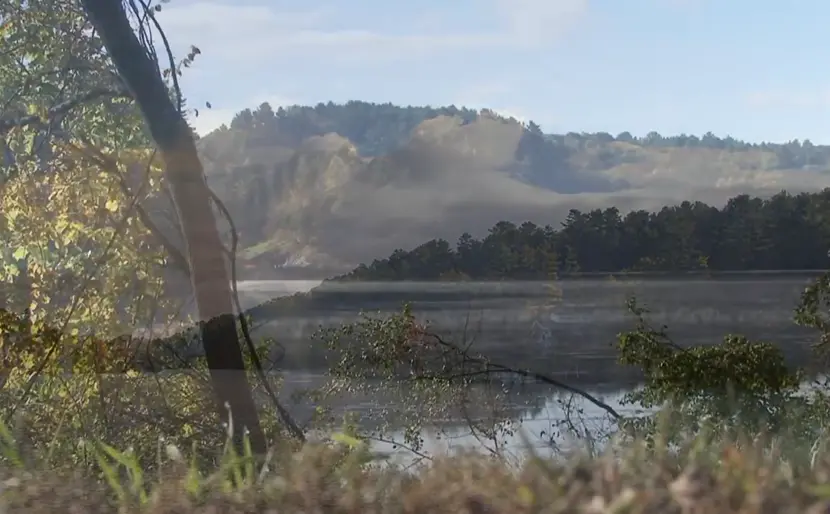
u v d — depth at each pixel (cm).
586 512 312
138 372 759
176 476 383
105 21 748
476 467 358
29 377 754
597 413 663
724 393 687
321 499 346
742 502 315
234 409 707
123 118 793
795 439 492
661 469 342
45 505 367
